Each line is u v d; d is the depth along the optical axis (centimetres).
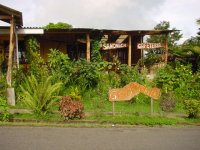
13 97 1392
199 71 1889
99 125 1105
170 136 996
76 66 1645
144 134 1014
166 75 1705
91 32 2020
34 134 977
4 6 1428
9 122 1109
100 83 1628
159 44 2172
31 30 1756
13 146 853
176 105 1459
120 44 2156
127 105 1475
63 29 1891
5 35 1900
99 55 2073
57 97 1220
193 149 866
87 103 1481
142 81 1692
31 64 1664
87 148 848
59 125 1088
